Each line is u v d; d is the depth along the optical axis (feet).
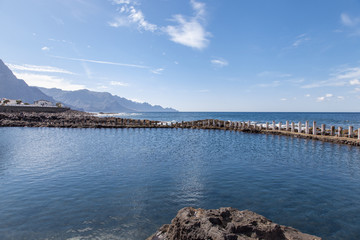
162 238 23.86
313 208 33.27
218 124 200.64
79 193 38.88
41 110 347.97
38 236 25.67
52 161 64.75
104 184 43.80
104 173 51.83
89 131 170.81
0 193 38.70
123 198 36.73
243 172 53.11
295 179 47.57
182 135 145.28
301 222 29.19
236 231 21.25
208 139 122.83
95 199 36.27
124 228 27.43
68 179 47.03
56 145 97.76
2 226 27.73
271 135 138.51
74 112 419.74
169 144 103.19
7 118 233.96
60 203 34.60
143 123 223.51
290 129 151.02
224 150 85.71
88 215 30.73
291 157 71.82
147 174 51.11
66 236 25.70
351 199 36.73
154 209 32.65
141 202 35.14
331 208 33.30
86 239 25.16
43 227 27.55
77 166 58.65
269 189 41.27
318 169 56.24
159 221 29.17
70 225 28.07
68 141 111.96
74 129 186.80
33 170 54.34
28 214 30.89
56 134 146.82
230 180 46.68
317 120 337.31
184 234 21.61
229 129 177.68
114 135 143.84
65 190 40.34
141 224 28.37
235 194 38.73
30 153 77.87
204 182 45.19
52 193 38.83
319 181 46.24
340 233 26.71
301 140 114.32
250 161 65.51
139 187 42.14
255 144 102.27
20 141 110.01
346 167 58.44
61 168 56.44
